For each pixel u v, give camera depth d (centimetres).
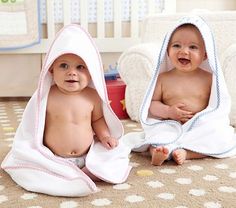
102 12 239
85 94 115
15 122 182
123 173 109
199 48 134
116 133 119
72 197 97
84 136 112
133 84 182
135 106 183
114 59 248
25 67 245
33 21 232
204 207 91
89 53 111
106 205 92
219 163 124
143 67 178
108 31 244
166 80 141
